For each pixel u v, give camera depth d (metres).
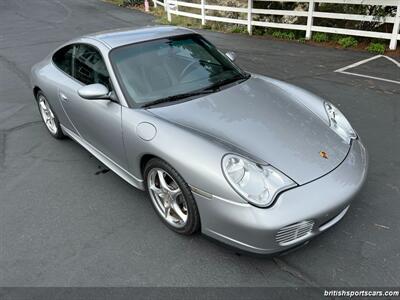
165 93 2.96
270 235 2.08
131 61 3.09
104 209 3.06
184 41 3.47
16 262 2.53
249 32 11.23
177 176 2.39
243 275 2.31
